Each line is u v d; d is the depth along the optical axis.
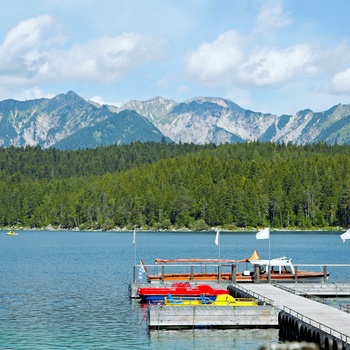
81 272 122.81
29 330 65.50
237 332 63.84
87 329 66.00
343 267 133.75
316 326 55.97
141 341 60.62
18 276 115.25
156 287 85.19
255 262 93.06
